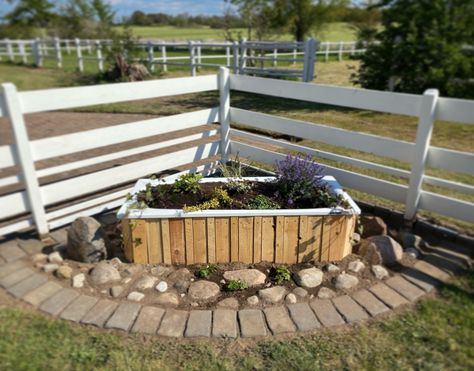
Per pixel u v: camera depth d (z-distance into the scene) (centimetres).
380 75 884
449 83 814
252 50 1308
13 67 1730
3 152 291
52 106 307
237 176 333
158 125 386
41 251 297
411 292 252
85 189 345
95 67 1766
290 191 301
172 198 298
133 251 277
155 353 204
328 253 284
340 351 206
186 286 255
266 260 285
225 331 218
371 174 449
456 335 215
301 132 392
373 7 931
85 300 240
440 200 321
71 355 201
